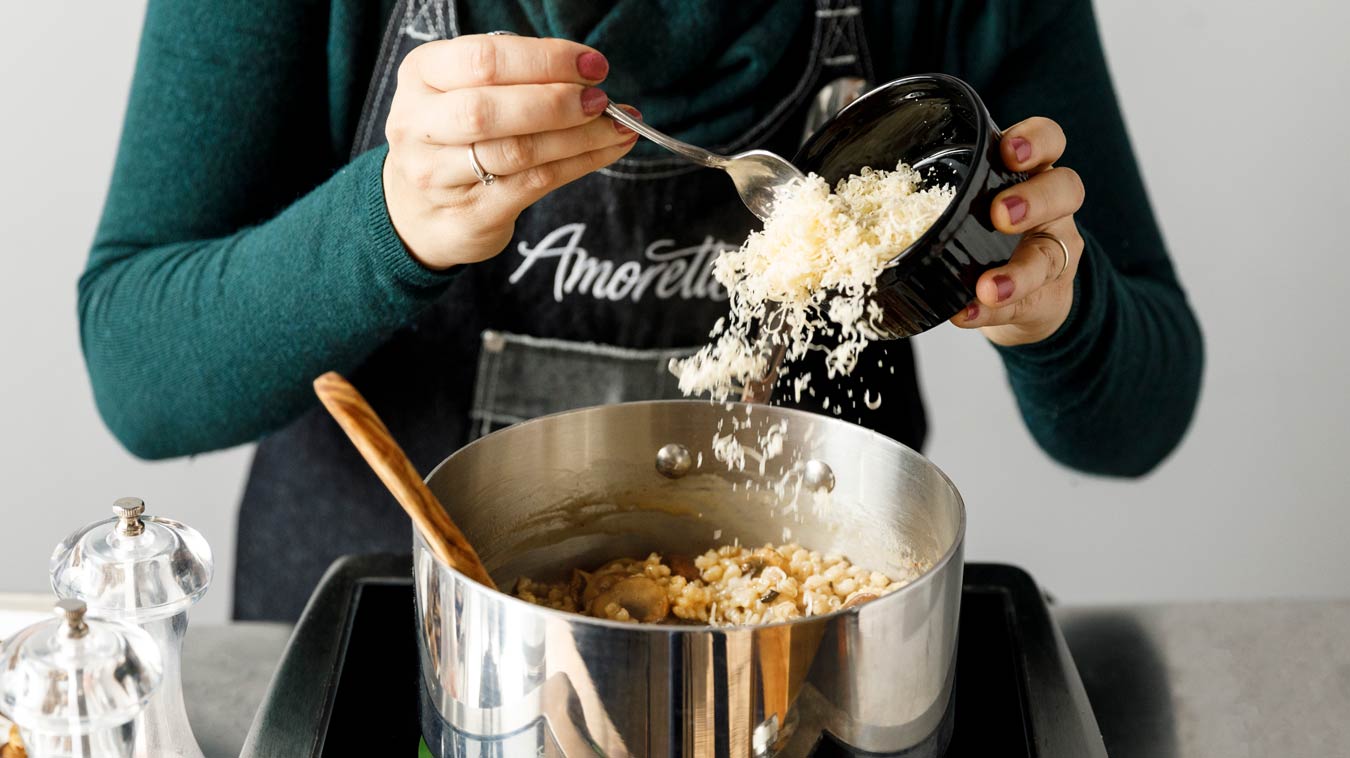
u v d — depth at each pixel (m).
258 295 1.02
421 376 1.24
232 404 1.10
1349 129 1.77
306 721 0.80
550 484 0.88
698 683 0.61
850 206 0.85
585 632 0.61
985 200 0.75
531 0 1.11
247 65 1.10
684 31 1.11
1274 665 0.93
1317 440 1.94
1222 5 1.73
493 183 0.84
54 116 1.73
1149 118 1.80
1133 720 0.87
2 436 1.88
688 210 1.16
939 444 1.99
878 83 1.20
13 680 0.59
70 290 1.81
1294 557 2.01
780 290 0.83
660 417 0.90
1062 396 1.18
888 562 0.86
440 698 0.69
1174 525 2.02
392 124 0.84
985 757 0.78
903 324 0.80
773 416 0.88
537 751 0.64
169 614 0.71
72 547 0.72
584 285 1.19
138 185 1.14
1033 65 1.23
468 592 0.64
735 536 0.94
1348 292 1.85
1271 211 1.83
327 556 1.31
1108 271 1.10
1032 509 2.02
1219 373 1.92
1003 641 0.89
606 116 0.82
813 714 0.64
